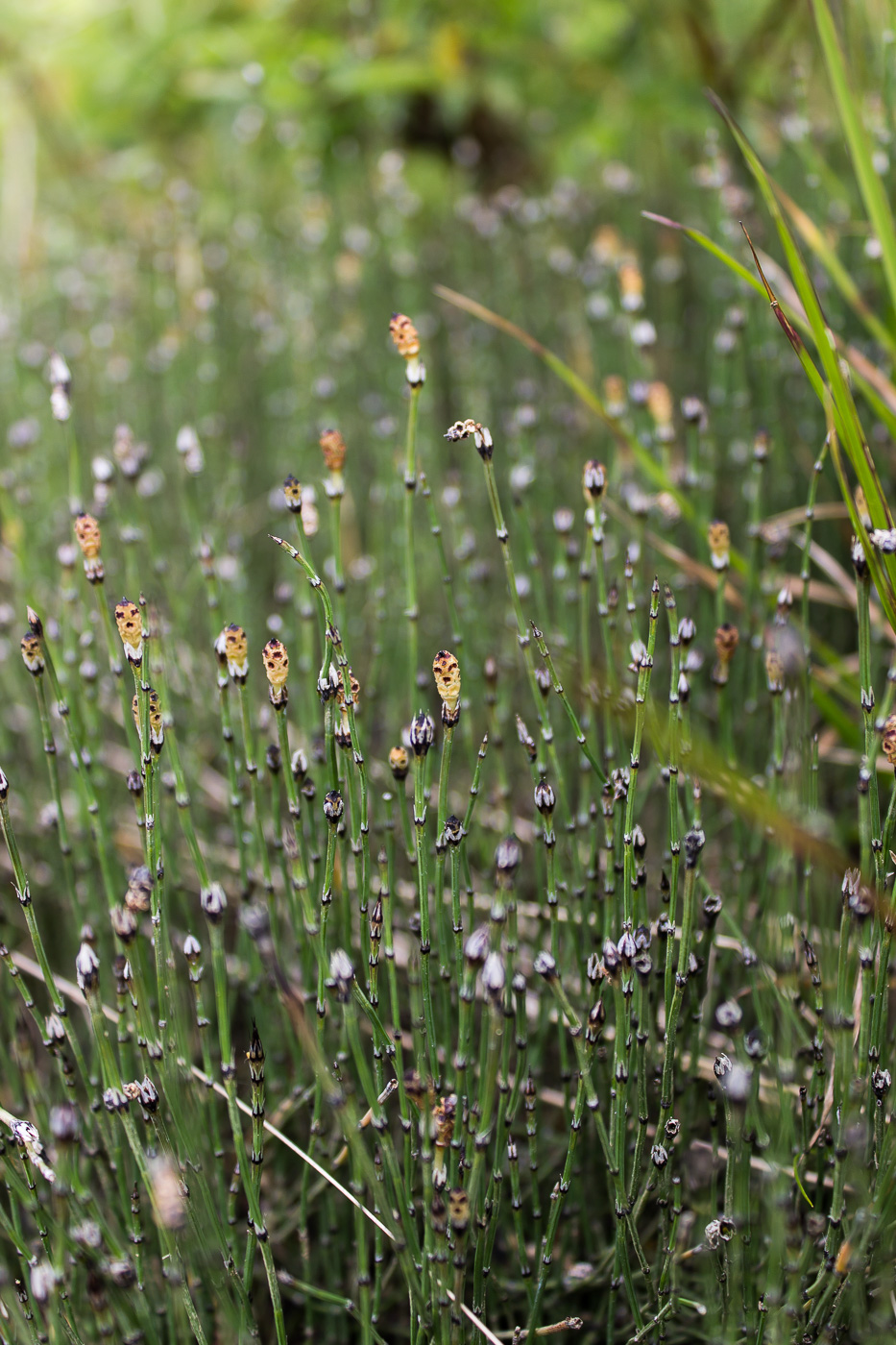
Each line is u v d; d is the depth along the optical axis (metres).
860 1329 0.39
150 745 0.39
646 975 0.40
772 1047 0.40
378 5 0.90
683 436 0.62
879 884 0.40
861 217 0.55
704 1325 0.41
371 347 0.67
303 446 0.58
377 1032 0.40
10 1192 0.40
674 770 0.40
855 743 0.46
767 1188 0.40
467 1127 0.39
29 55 0.94
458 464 0.62
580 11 0.88
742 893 0.44
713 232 0.64
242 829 0.43
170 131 0.93
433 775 0.49
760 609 0.48
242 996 0.46
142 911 0.38
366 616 0.52
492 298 0.69
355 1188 0.40
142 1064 0.40
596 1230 0.43
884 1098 0.39
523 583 0.47
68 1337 0.39
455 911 0.40
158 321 0.70
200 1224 0.39
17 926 0.48
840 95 0.46
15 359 0.64
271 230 0.77
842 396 0.43
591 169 0.82
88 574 0.42
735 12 0.86
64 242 0.79
